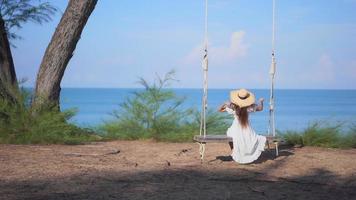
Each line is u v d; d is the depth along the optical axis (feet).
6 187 25.59
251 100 34.65
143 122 52.39
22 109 46.73
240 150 34.06
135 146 45.16
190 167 33.06
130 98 52.65
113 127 52.19
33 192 24.70
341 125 47.01
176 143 48.57
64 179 27.84
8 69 50.98
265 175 30.53
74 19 51.13
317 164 34.60
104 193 24.82
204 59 35.42
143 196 24.40
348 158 37.52
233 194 25.29
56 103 50.60
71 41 51.26
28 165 31.68
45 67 50.75
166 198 24.09
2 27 50.62
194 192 25.52
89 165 32.58
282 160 36.37
